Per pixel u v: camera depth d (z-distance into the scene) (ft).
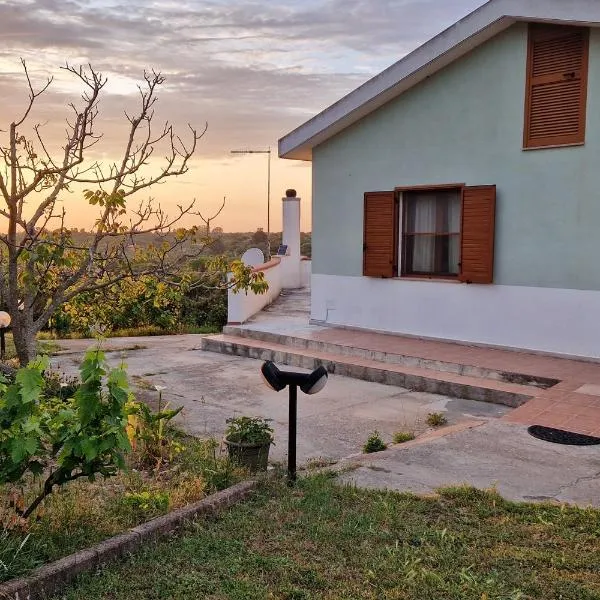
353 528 11.57
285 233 54.65
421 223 31.94
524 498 13.19
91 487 13.91
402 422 21.24
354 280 34.27
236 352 33.83
